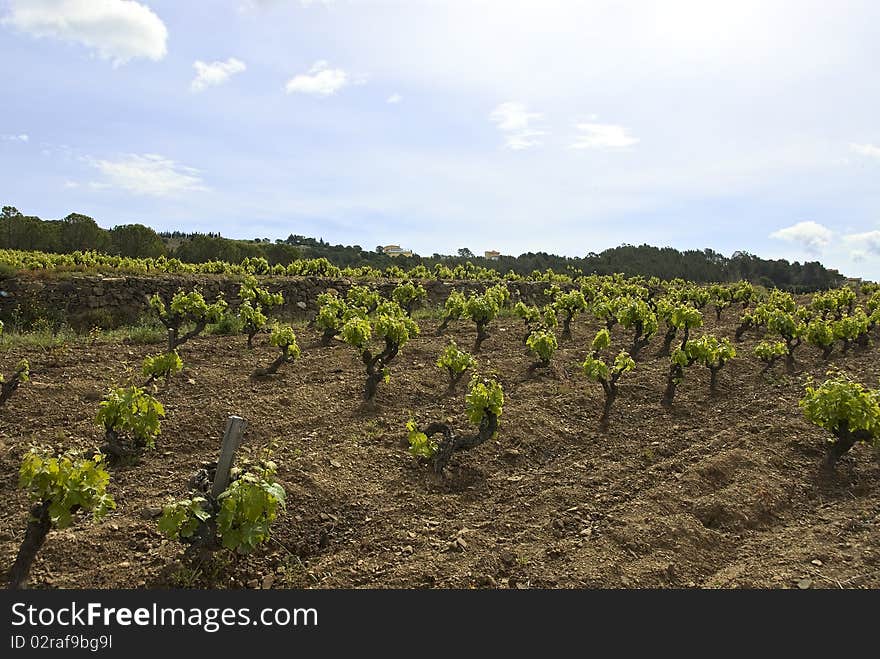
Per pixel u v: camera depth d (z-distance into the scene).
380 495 6.31
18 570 4.18
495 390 7.26
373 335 14.59
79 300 14.59
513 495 6.58
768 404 9.91
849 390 7.27
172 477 6.34
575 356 13.66
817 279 70.00
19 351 10.62
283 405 8.87
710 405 10.04
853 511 6.34
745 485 6.78
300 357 12.02
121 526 5.25
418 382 10.62
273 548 5.21
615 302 17.92
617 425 8.98
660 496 6.46
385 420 8.56
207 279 17.94
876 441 7.20
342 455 7.14
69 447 6.75
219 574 4.79
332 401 9.27
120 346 11.73
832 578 4.99
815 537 5.77
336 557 5.18
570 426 8.80
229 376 10.25
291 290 19.61
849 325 13.25
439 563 5.11
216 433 7.64
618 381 11.16
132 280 15.87
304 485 6.21
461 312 16.11
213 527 4.68
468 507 6.29
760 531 5.99
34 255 20.36
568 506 6.29
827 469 7.34
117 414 6.43
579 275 42.66
